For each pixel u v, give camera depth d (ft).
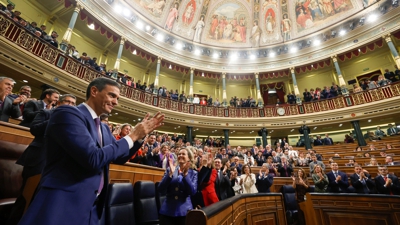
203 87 56.90
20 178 7.09
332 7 45.88
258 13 54.54
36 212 2.92
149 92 39.34
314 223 11.85
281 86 55.01
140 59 47.75
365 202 10.61
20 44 22.17
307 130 42.09
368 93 37.45
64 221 2.98
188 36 51.67
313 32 47.91
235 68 51.90
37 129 6.15
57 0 33.04
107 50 43.62
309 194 12.40
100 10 35.99
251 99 48.93
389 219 9.82
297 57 48.91
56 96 10.03
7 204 5.64
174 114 41.68
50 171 3.38
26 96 11.55
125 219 7.70
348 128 44.39
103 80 4.32
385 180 15.20
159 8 46.55
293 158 25.81
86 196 3.37
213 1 53.88
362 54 45.93
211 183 9.66
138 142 4.43
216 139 45.88
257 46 53.83
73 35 38.58
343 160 26.20
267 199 10.55
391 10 37.96
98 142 3.86
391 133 37.01
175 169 8.25
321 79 51.39
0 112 9.62
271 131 47.24
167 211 7.51
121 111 34.91
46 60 24.72
